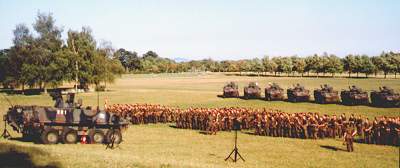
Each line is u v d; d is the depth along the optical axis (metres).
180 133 35.66
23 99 71.69
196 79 134.25
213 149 28.16
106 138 29.34
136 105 44.09
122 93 78.31
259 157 25.62
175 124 41.94
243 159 24.28
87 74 83.00
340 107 48.69
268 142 31.17
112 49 91.12
